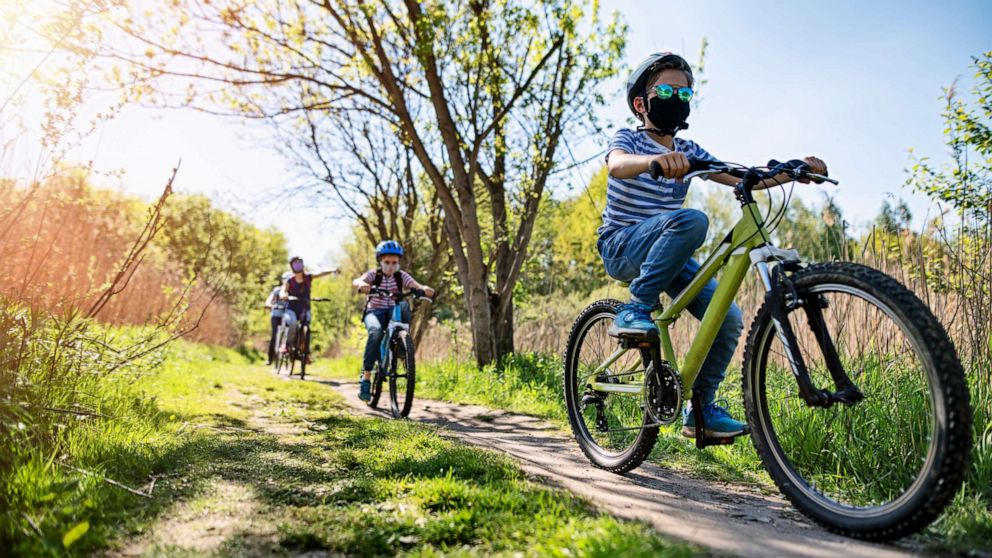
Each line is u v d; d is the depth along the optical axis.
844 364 3.73
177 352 10.52
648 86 3.35
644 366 3.34
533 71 9.41
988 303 3.60
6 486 2.32
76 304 4.39
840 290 2.37
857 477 3.18
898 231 4.84
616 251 3.33
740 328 3.09
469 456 3.19
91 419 3.70
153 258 13.41
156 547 1.96
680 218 2.97
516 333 11.27
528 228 10.02
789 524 2.53
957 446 1.99
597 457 3.70
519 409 6.86
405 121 9.30
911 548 2.15
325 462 3.26
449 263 13.33
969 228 3.94
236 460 3.25
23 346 3.47
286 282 12.16
